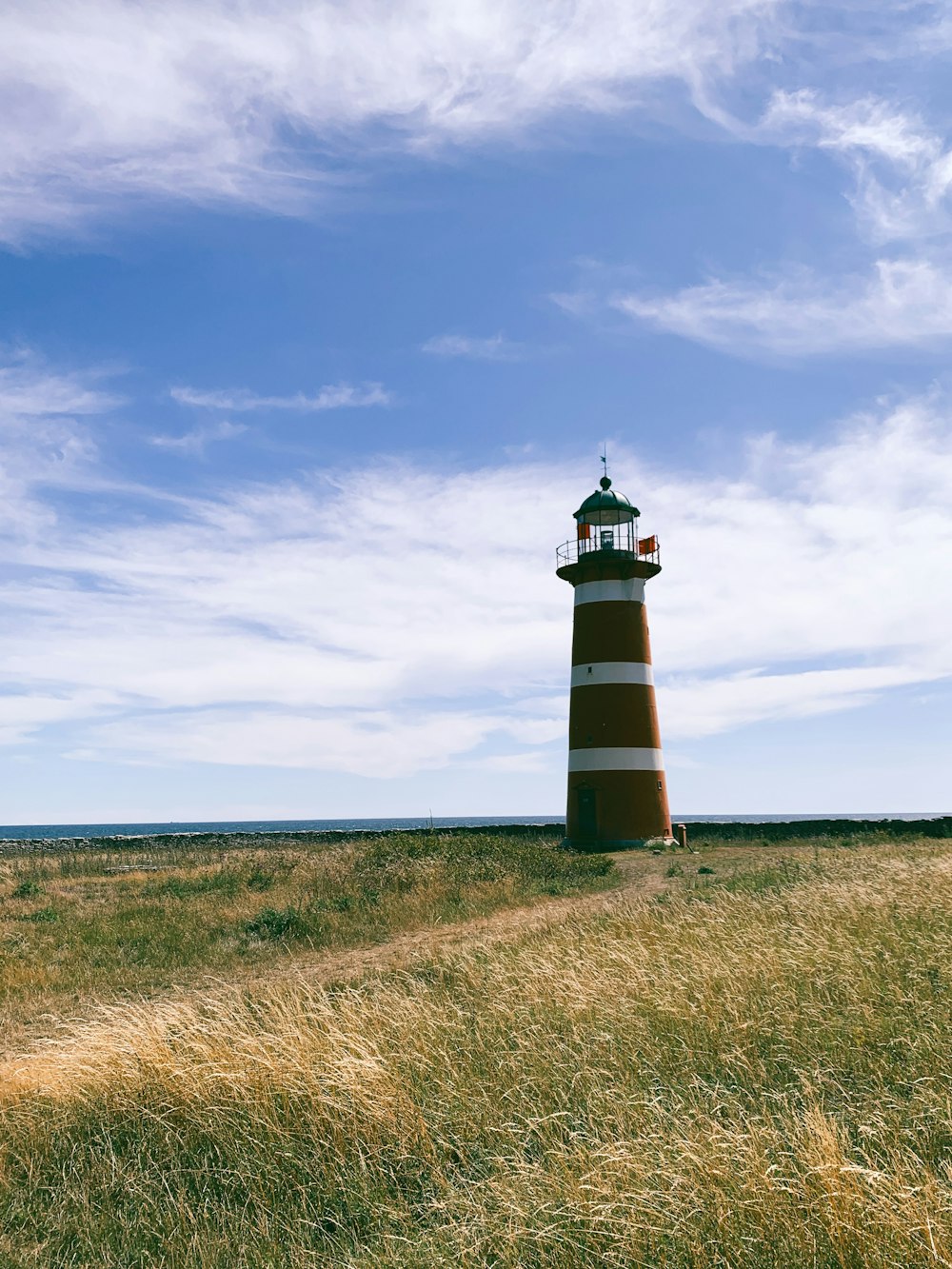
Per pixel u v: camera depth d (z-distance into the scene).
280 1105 6.19
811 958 8.61
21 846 40.28
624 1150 4.83
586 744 36.31
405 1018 7.73
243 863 28.75
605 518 40.59
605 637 36.81
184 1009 8.09
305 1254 4.64
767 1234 4.04
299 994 9.73
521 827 43.56
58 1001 11.20
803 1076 5.81
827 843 34.72
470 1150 5.58
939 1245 3.72
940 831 36.31
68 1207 5.33
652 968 8.64
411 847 25.34
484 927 15.39
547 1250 4.26
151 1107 6.38
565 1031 7.29
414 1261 4.39
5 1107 6.73
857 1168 4.05
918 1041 6.34
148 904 19.38
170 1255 4.75
